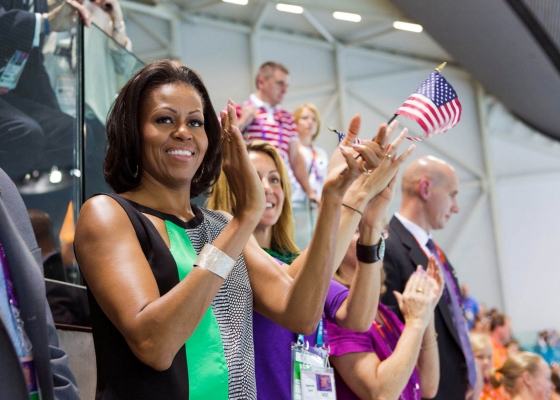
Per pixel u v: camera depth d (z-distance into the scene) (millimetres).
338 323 2250
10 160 2197
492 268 9547
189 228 1559
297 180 4613
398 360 2309
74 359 2178
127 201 1498
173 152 1554
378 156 1693
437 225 3248
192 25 8695
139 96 1578
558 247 9648
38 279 1325
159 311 1313
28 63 2332
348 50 9594
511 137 9945
